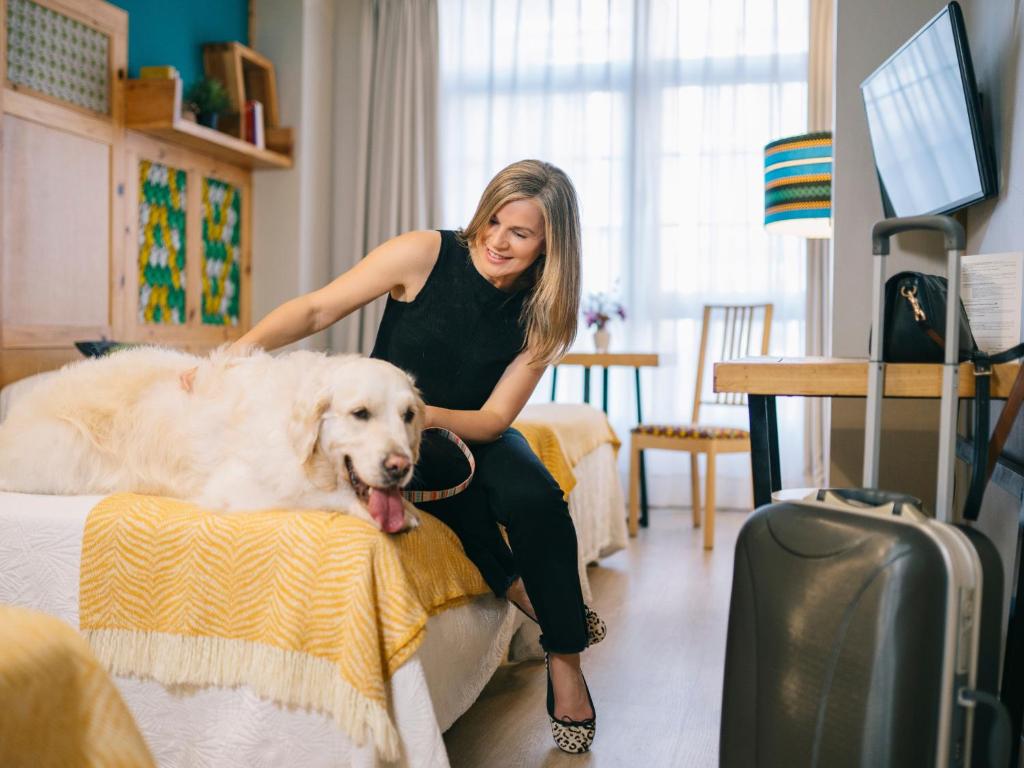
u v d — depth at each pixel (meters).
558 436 3.01
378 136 5.36
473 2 5.31
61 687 0.67
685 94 5.09
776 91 4.96
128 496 1.66
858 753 1.19
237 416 1.68
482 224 1.87
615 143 5.17
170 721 1.53
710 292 5.05
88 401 1.83
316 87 5.28
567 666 1.85
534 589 1.81
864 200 2.66
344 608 1.41
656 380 5.11
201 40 4.70
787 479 4.95
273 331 1.86
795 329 4.97
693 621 2.90
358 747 1.38
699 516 4.66
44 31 3.54
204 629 1.50
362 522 1.51
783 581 1.29
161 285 4.32
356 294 1.88
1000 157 2.04
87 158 3.77
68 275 3.70
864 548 1.22
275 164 4.96
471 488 1.90
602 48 5.19
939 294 1.57
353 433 1.54
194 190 4.52
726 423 5.07
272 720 1.45
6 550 1.62
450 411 1.79
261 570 1.47
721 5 5.02
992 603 1.21
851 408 2.54
